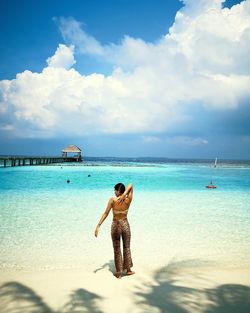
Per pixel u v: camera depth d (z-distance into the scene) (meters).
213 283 4.25
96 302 3.55
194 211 10.98
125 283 4.23
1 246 6.28
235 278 4.48
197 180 27.30
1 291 3.88
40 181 23.12
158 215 10.12
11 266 5.03
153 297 3.72
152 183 23.83
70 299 3.64
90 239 6.93
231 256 5.71
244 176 34.06
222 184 23.38
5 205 11.91
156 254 5.81
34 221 8.89
